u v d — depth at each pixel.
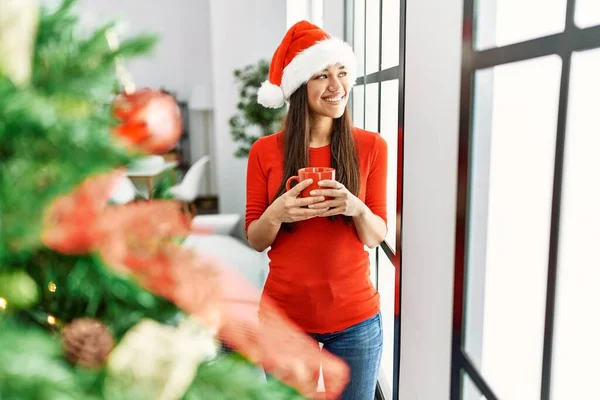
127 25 0.35
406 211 1.06
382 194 1.22
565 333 0.57
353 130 1.21
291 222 1.14
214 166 5.48
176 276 0.32
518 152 0.67
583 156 0.52
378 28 1.55
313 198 1.04
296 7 3.37
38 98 0.27
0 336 0.25
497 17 0.70
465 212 0.76
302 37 1.15
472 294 0.78
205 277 0.33
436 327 0.90
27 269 0.30
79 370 0.26
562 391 0.58
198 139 5.45
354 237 1.16
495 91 0.71
